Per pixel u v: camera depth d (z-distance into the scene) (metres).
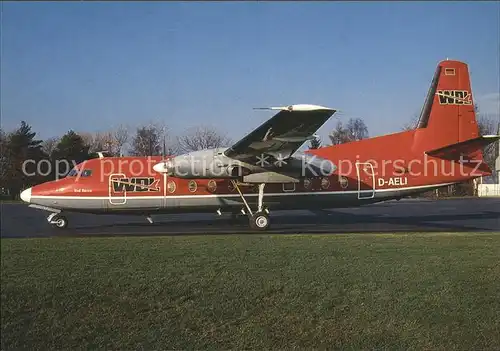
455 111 17.77
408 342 5.01
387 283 7.20
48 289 6.96
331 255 9.70
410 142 17.67
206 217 21.38
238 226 17.00
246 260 9.12
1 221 19.23
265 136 14.10
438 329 5.33
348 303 6.26
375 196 17.34
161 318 5.81
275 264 8.70
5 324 5.62
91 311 6.05
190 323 5.65
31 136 48.50
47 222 18.66
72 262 8.95
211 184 16.84
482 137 15.60
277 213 24.20
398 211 24.86
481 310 5.93
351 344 5.00
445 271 8.04
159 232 14.90
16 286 7.11
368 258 9.34
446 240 12.20
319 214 22.95
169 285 7.16
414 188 17.53
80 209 16.44
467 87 17.89
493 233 14.08
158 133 52.78
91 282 7.34
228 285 7.14
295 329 5.43
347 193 17.17
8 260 9.16
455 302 6.24
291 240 12.28
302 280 7.40
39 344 5.11
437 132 17.66
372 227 16.39
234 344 5.07
